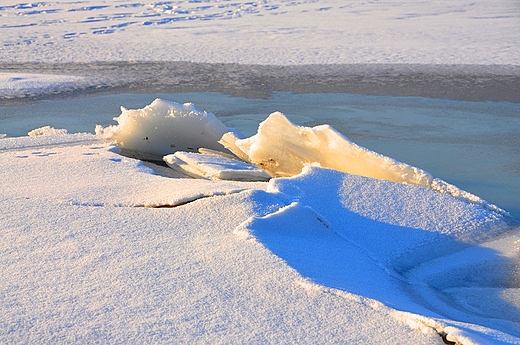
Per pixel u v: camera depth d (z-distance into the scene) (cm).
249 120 852
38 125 827
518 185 534
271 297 243
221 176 482
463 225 386
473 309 290
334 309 233
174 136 626
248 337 213
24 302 238
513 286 316
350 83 1145
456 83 1116
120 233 321
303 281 254
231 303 238
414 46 1588
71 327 219
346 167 480
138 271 269
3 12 2505
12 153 543
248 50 1558
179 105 618
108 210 362
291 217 341
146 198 385
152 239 311
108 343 209
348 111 912
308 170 436
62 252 293
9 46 1653
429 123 824
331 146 482
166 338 212
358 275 294
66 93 1062
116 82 1166
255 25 2052
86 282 258
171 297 243
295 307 235
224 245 298
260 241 299
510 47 1530
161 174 523
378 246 353
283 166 526
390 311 229
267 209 355
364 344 209
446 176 569
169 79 1201
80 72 1279
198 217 344
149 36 1827
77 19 2253
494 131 770
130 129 622
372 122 835
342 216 380
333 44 1642
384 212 391
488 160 629
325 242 332
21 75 1223
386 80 1166
